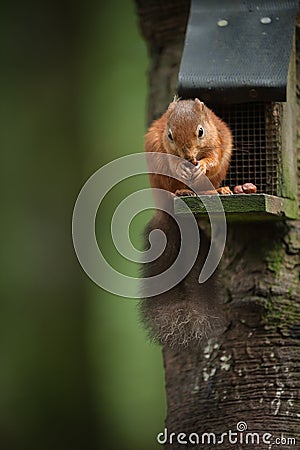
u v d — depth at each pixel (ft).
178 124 31.89
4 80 64.59
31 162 64.03
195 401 35.19
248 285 35.47
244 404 34.32
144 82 66.44
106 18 66.03
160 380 64.49
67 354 63.05
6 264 63.31
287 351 34.60
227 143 33.27
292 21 34.47
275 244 35.65
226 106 34.60
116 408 64.03
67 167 64.03
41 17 65.00
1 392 62.59
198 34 34.63
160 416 63.77
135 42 66.28
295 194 35.35
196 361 35.86
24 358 62.85
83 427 62.69
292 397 33.96
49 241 63.62
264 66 33.27
